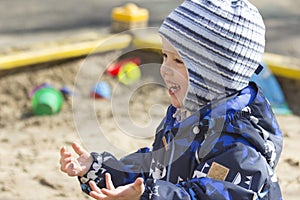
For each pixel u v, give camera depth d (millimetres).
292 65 10961
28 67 10750
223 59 3932
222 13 3938
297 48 13977
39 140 8586
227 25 3930
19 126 9328
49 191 6918
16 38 14062
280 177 7176
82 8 16828
